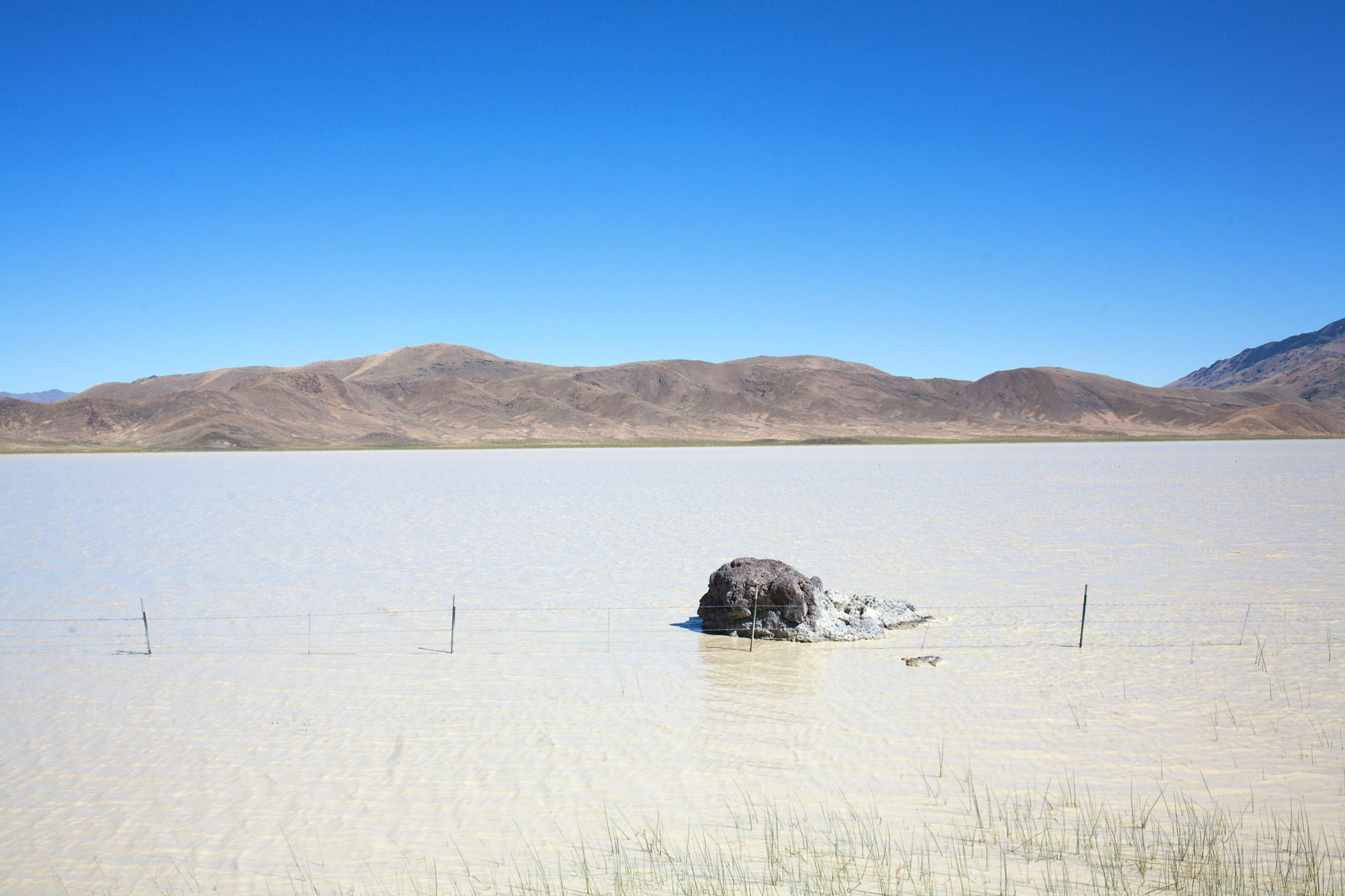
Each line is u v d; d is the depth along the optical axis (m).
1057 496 40.53
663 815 8.37
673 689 12.35
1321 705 11.34
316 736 10.62
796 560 22.39
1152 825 7.95
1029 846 7.55
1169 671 12.91
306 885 7.20
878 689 12.24
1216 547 24.16
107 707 11.80
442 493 45.31
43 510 37.28
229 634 15.57
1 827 8.38
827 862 7.32
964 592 18.56
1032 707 11.37
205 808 8.70
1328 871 6.98
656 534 27.62
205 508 38.16
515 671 13.29
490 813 8.48
